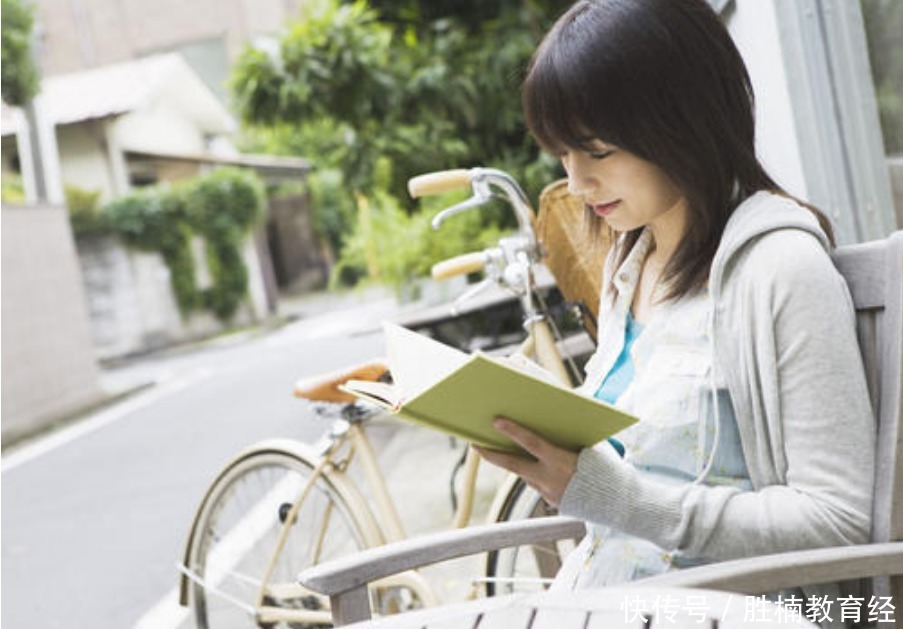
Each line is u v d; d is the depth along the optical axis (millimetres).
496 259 2545
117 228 18484
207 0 38094
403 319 4273
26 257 11836
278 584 2863
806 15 2805
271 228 30703
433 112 7359
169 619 3979
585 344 2793
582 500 1242
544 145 1387
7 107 13430
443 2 7406
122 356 18594
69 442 9453
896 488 1197
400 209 7520
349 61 6875
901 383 1218
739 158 1342
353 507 2682
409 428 6387
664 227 1479
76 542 5426
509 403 1162
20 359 11203
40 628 4145
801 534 1201
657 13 1296
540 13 7168
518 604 1191
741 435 1309
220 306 20656
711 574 1146
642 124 1290
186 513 5629
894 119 2664
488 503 4285
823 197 2893
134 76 22281
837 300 1233
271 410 8836
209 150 28078
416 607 2590
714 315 1314
